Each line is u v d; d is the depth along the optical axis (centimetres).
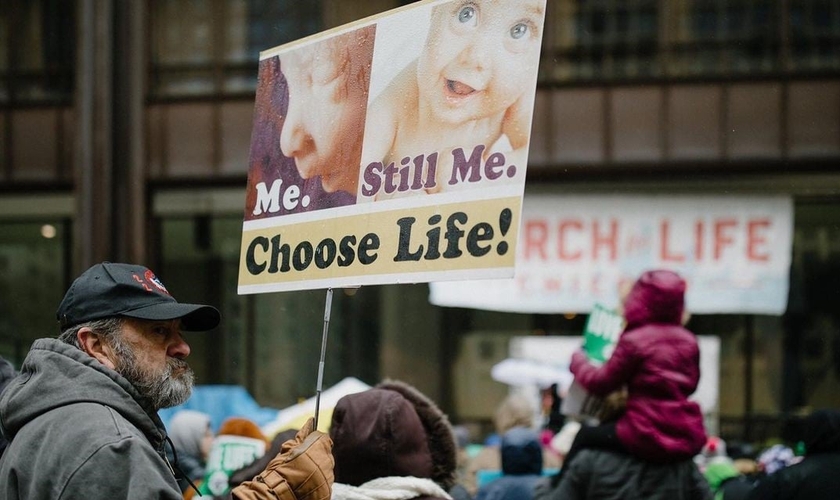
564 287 1819
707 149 1812
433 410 520
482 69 405
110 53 1888
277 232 457
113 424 375
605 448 696
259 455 788
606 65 1856
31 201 1931
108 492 360
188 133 1892
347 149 440
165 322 415
